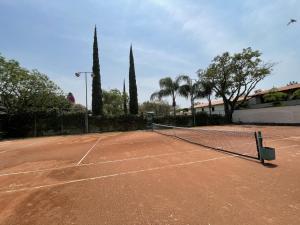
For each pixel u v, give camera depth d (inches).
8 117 1092.5
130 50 1473.9
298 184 209.9
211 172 263.3
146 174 270.8
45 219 166.7
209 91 1359.5
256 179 229.9
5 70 1089.4
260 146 303.1
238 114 1353.3
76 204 191.8
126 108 1886.1
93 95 1302.9
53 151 518.6
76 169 321.7
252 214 155.6
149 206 178.7
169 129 1080.8
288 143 455.8
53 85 1267.2
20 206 195.3
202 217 155.7
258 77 1284.4
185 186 220.1
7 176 307.7
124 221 156.7
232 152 370.9
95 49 1346.0
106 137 821.9
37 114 1122.0
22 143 761.0
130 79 1456.7
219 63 1309.1
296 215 151.5
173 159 348.2
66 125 1138.7
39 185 255.3
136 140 658.8
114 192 215.6
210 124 1350.9
